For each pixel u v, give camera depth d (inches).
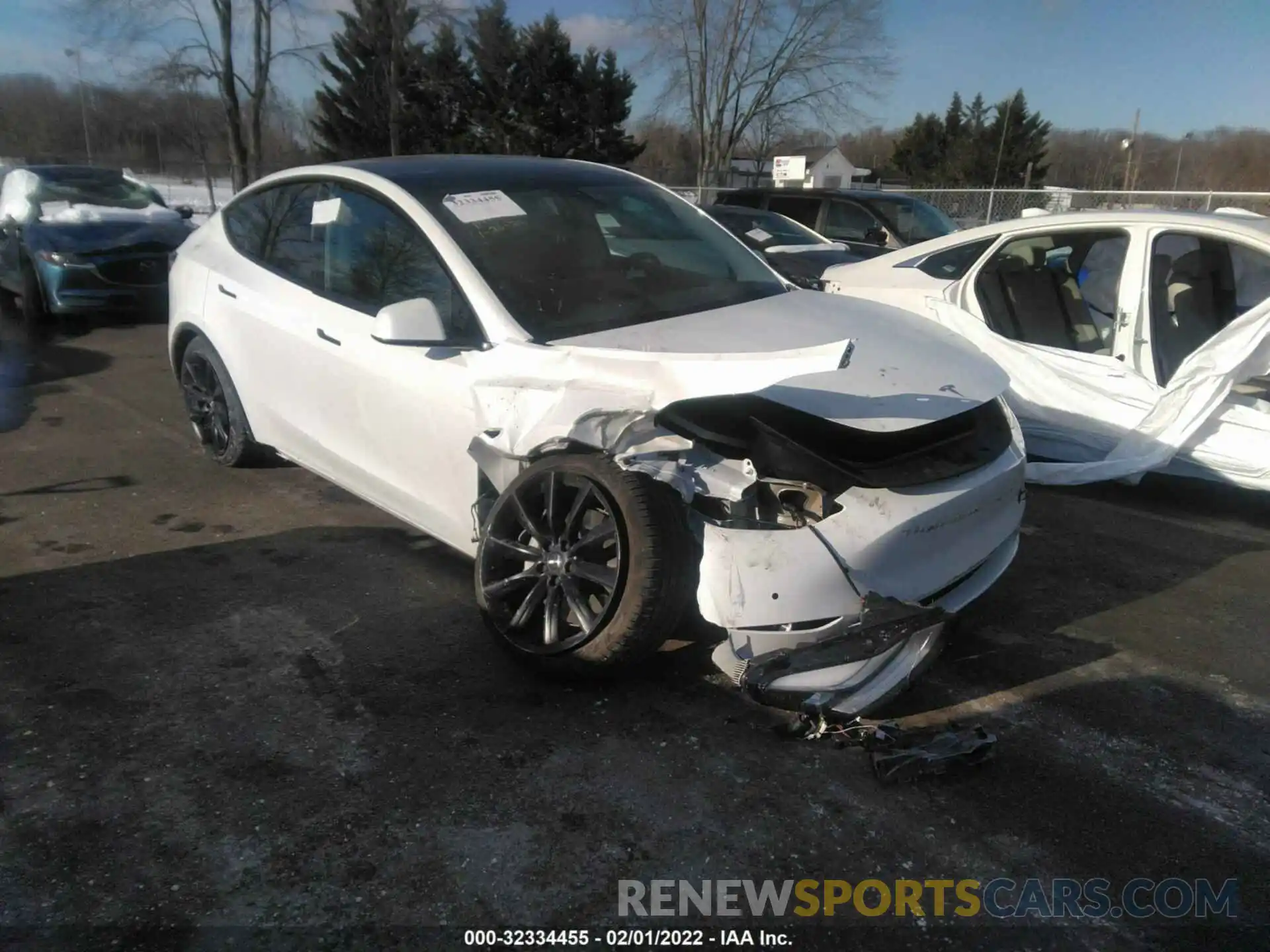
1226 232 192.4
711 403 120.2
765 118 1416.1
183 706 123.4
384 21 949.2
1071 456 207.0
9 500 196.9
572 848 99.4
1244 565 173.6
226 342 192.5
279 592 156.6
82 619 146.5
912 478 117.7
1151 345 199.0
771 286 166.1
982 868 97.7
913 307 229.5
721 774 111.4
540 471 124.9
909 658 115.9
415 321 131.9
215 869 95.7
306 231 177.8
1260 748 118.6
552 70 1797.5
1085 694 129.9
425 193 156.9
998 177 2251.5
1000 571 134.4
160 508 193.5
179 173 1253.1
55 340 363.9
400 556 171.8
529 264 147.6
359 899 92.3
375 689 128.0
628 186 180.5
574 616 123.9
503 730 119.3
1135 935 89.7
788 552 110.9
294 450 182.7
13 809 103.7
